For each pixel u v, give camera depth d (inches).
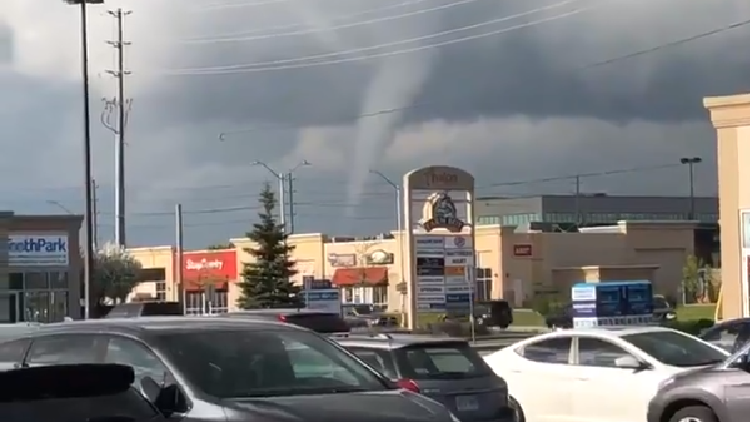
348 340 532.4
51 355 326.0
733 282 1349.7
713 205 5551.2
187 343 301.1
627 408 581.3
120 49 2409.0
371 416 270.2
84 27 1537.9
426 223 1812.3
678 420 523.2
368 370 317.7
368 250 3142.2
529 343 648.4
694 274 3191.4
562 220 5132.9
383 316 2231.8
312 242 3312.0
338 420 266.1
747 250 1337.4
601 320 1612.9
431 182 1814.7
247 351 304.7
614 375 592.4
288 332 324.2
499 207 5196.9
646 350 591.8
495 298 3142.2
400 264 3019.2
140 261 3410.4
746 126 1336.1
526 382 634.8
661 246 3380.9
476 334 1950.1
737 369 509.7
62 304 2102.6
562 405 615.5
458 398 499.8
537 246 3208.7
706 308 2780.5
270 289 2527.1
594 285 1646.2
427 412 280.5
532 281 3186.5
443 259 1796.3
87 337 319.6
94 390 275.7
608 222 4931.1
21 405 264.2
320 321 830.5
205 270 3339.1
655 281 3348.9
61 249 2102.6
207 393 279.7
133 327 313.3
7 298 2049.7
